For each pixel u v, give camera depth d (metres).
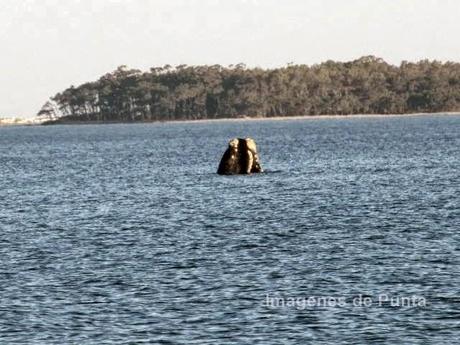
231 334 61.06
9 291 72.50
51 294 71.44
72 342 59.88
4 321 64.31
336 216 112.62
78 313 66.06
